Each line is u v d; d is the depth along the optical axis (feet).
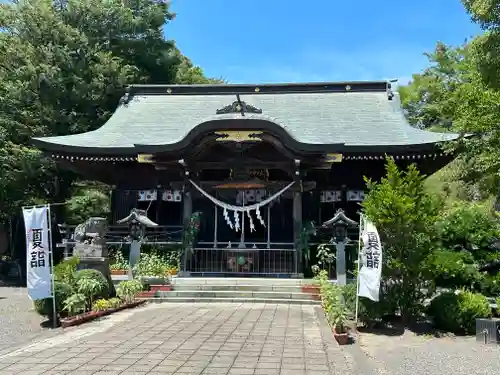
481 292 43.32
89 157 64.28
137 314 40.16
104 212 84.89
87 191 88.74
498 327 32.35
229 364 24.73
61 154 63.72
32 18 78.13
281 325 35.55
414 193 36.29
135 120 77.25
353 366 25.21
